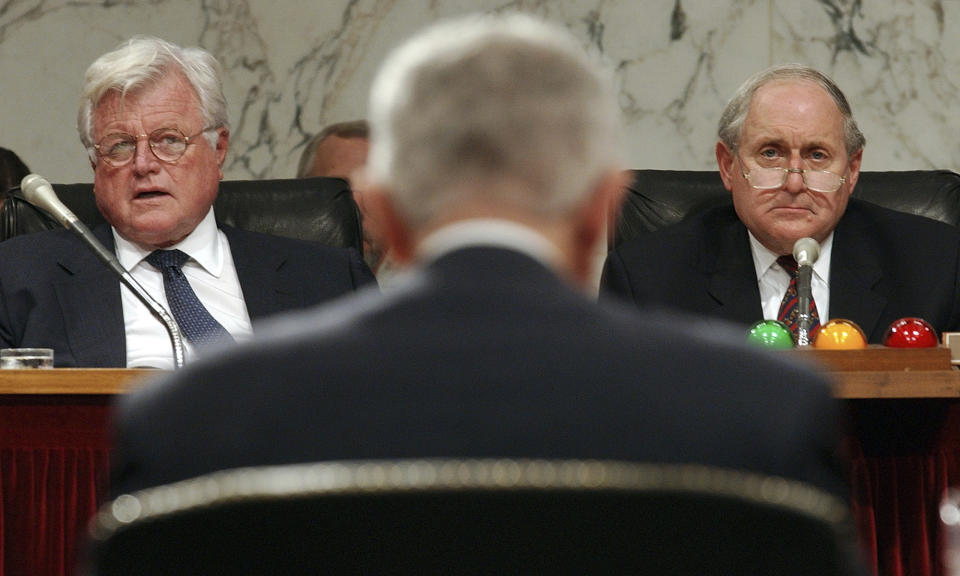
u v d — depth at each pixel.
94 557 1.30
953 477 3.99
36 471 3.97
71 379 3.95
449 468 1.24
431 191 1.50
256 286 5.69
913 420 4.01
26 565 3.95
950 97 8.31
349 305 1.50
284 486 1.23
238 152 8.38
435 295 1.43
